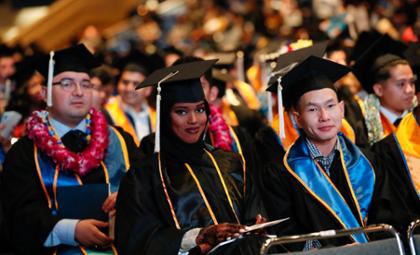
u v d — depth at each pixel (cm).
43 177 593
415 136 613
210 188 538
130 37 1830
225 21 1742
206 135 657
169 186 528
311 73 562
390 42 709
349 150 578
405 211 571
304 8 1571
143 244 513
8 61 1058
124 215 527
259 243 537
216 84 788
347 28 1001
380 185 573
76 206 575
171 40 1756
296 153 569
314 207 552
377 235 557
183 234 500
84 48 609
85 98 605
